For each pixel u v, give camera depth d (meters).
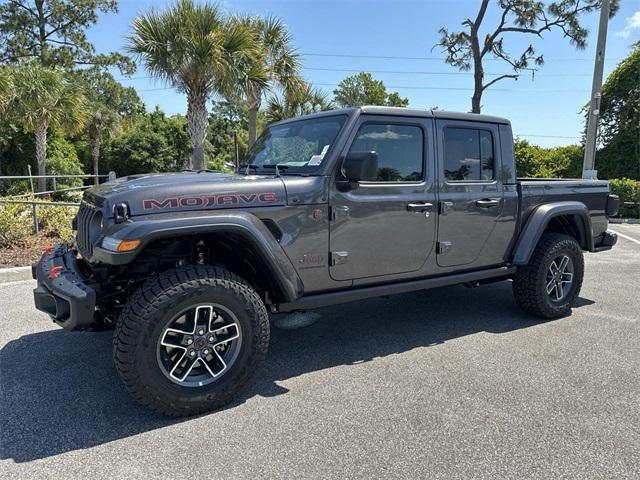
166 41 10.74
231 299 2.99
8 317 4.73
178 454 2.55
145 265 3.29
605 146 20.83
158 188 2.95
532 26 20.19
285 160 3.87
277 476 2.37
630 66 19.50
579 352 3.93
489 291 5.91
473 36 21.16
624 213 15.40
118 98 33.75
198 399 2.92
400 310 5.13
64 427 2.81
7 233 7.29
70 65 30.27
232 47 11.16
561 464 2.46
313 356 3.89
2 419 2.90
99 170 36.00
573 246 4.82
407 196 3.79
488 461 2.48
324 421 2.88
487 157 4.31
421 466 2.45
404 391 3.26
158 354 2.80
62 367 3.63
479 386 3.33
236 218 3.00
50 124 18.58
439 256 4.06
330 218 3.45
